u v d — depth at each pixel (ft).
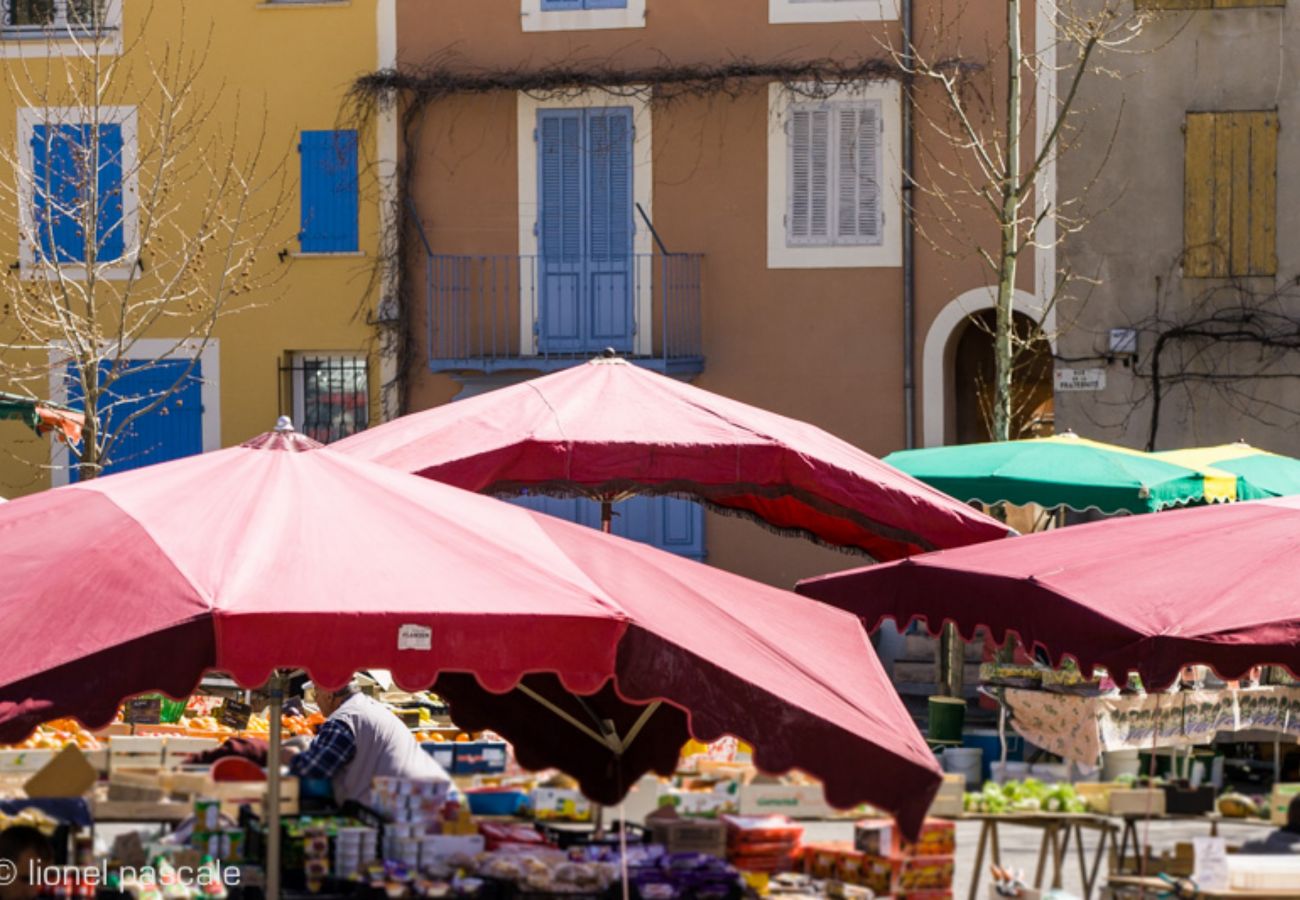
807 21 92.63
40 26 94.53
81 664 20.70
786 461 41.70
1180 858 32.09
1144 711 48.24
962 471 59.21
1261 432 88.84
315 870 26.99
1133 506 56.80
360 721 31.24
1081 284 90.12
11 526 23.75
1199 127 89.25
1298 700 51.26
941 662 68.69
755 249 93.45
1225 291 89.10
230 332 95.61
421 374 95.25
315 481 24.91
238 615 21.12
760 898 27.81
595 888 26.76
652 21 93.66
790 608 26.63
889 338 92.38
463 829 28.19
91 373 69.56
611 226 94.43
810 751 22.53
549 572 23.43
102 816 25.91
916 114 91.71
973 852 39.83
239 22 95.35
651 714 31.14
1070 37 72.95
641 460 40.91
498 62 94.43
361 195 95.09
